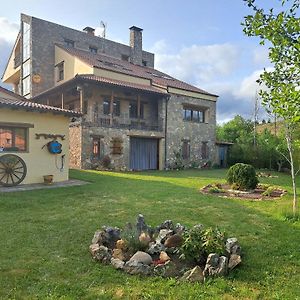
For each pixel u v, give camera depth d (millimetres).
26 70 26859
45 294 3807
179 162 24922
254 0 4508
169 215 7570
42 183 12891
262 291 4016
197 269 4328
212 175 18844
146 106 25531
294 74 4535
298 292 3992
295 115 4191
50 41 26547
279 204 9102
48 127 13562
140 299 3746
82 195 10000
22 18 27062
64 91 22188
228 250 4980
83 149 19391
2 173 12156
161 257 4766
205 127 27156
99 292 3871
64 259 4875
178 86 25562
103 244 5418
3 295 3771
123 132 21516
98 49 29594
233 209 8328
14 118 12539
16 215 7410
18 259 4824
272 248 5492
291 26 4137
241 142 29453
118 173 17969
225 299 3770
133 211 7918
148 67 33031
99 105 22891
